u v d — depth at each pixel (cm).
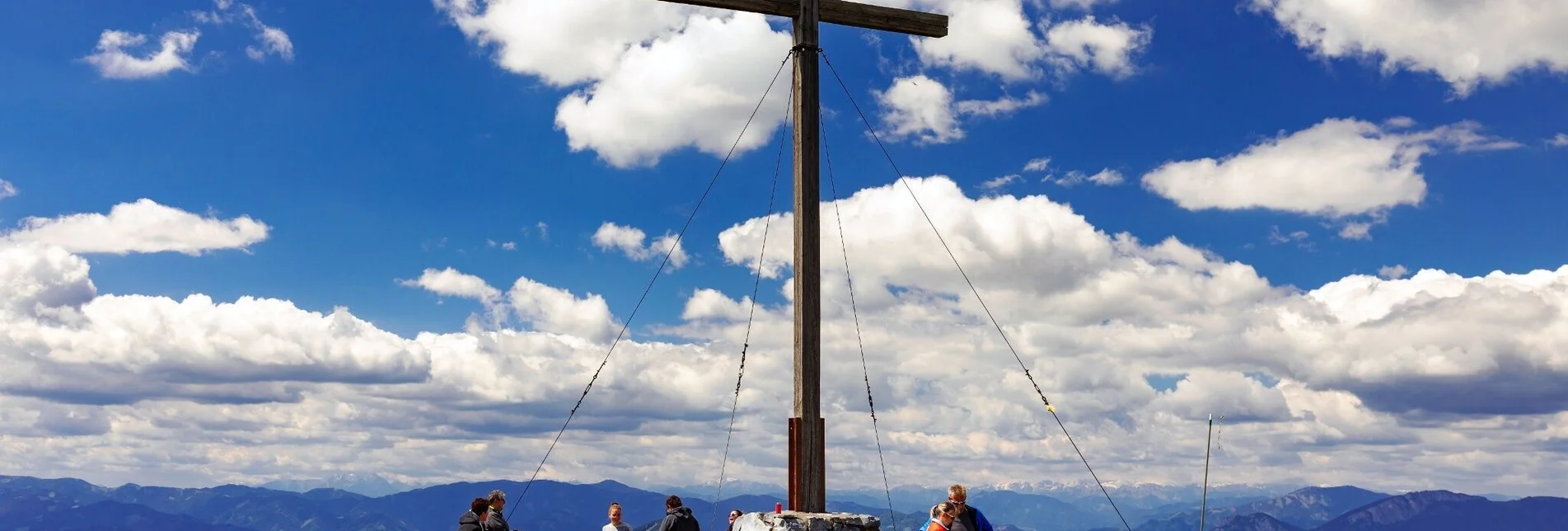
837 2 1988
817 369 1808
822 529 1645
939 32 2077
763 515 1689
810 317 1817
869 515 1692
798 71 1933
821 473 1773
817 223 1862
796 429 1777
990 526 1492
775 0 1945
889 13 2020
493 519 1770
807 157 1886
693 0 1925
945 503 1464
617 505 2070
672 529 1938
